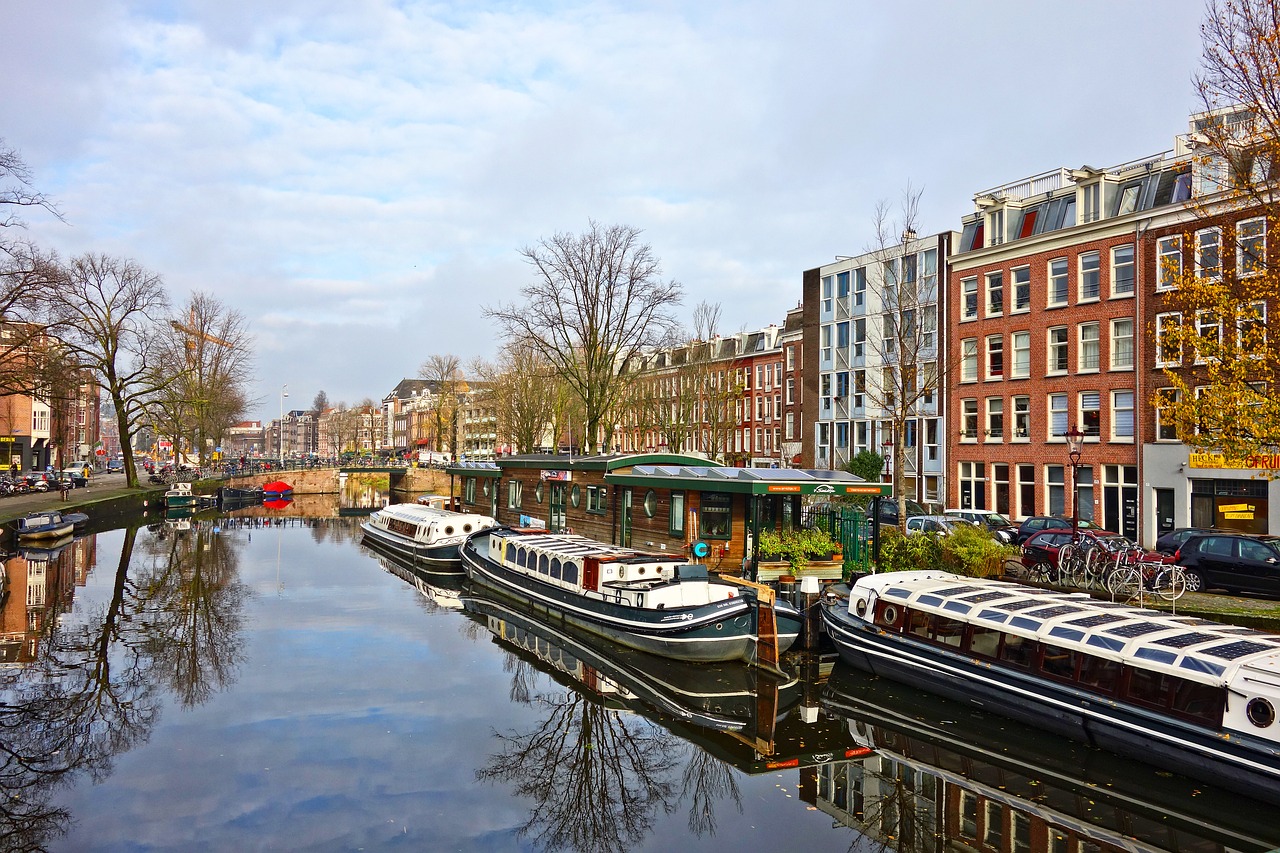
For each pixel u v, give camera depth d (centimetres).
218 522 4588
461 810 1051
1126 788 1118
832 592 1788
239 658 1723
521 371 5431
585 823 1023
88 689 1502
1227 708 1023
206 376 5688
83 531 3822
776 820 1038
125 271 4831
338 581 2688
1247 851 943
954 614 1400
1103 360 3095
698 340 4772
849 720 1396
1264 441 1642
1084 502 3172
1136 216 2961
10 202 2739
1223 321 1758
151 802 1051
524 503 3184
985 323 3600
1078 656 1210
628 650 1742
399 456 10375
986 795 1103
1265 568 1747
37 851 920
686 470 2097
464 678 1606
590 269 3434
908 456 3978
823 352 4566
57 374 3591
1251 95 1598
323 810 1037
